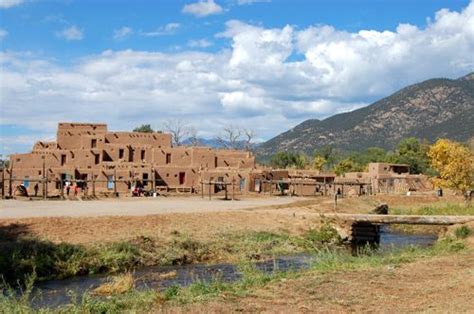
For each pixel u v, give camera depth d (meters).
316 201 56.47
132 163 71.88
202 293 16.09
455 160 61.62
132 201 53.31
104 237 30.09
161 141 78.69
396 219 38.31
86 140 74.06
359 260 22.53
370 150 148.62
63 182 61.44
